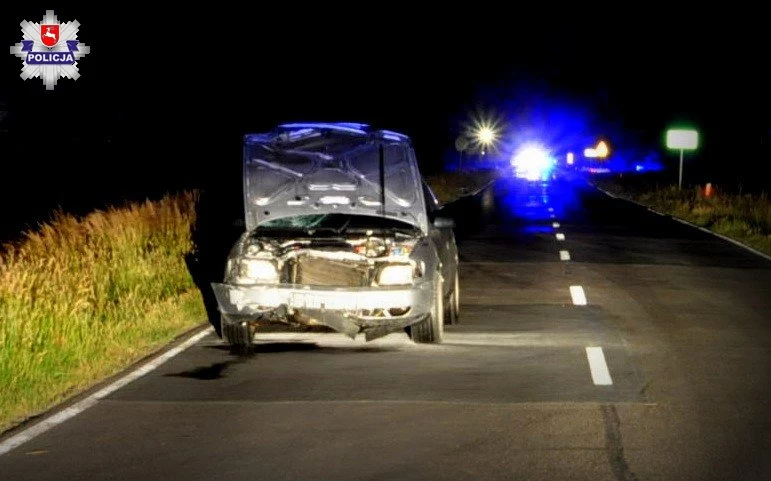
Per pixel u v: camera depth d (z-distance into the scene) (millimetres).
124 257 15289
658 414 8125
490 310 13836
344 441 7285
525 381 9320
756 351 10945
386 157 11195
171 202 20797
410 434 7477
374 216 11336
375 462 6762
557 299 14891
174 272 15406
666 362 10297
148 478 6445
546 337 11734
